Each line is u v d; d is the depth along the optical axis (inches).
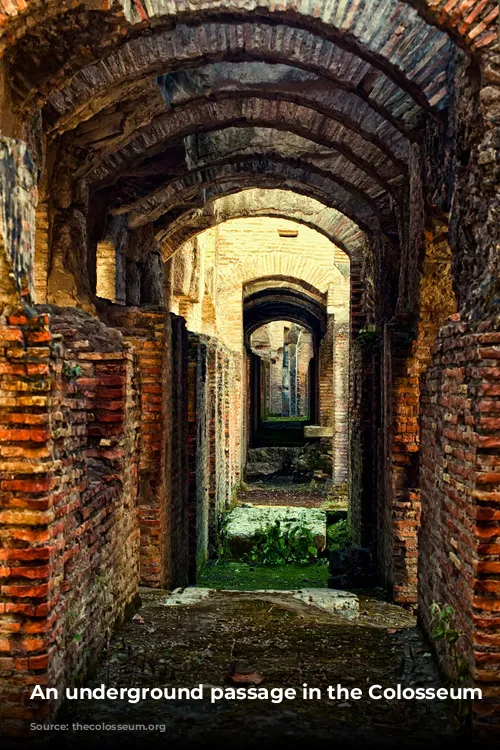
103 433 227.9
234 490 714.2
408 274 346.3
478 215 204.8
